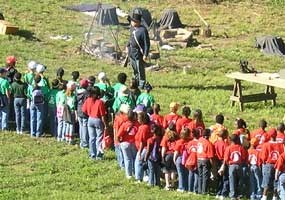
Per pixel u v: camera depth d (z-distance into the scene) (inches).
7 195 1453.0
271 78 2138.3
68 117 1761.8
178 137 1517.0
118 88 1738.4
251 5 3521.2
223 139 1502.2
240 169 1473.9
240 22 3309.5
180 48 2869.1
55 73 2341.3
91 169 1620.3
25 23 2972.4
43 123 1822.1
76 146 1768.0
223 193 1497.3
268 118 2059.5
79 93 1720.0
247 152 1487.5
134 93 1729.8
